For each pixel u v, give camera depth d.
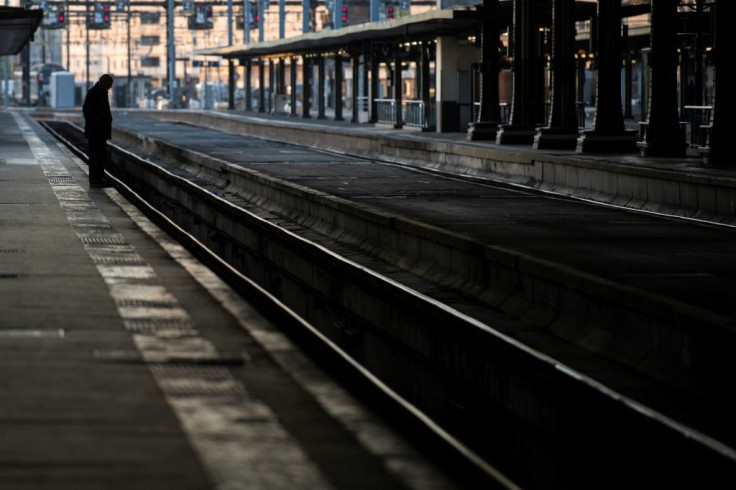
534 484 14.49
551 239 24.22
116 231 22.61
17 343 11.60
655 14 42.09
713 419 13.38
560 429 13.82
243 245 33.94
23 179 36.28
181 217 45.09
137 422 8.55
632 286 17.55
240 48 124.62
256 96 199.62
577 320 17.69
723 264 20.41
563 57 51.81
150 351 11.21
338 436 8.27
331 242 29.72
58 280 16.12
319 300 25.23
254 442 8.08
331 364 15.73
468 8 66.38
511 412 15.38
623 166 36.28
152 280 16.16
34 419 8.61
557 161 41.59
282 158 55.38
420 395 18.92
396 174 45.00
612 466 12.55
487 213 29.94
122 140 84.56
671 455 11.62
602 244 23.38
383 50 92.00
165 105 194.75
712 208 31.05
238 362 10.72
